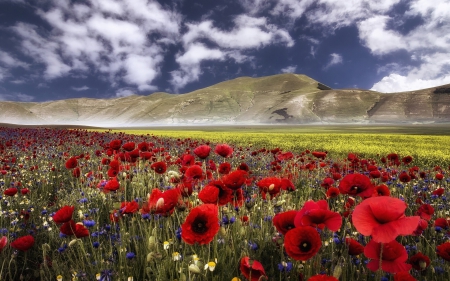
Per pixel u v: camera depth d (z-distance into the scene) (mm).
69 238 3449
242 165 4867
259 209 4145
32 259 3475
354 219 1549
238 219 3291
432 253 3307
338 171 7867
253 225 3568
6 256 3232
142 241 3375
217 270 2592
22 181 7164
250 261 1957
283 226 2223
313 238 1756
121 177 5215
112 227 3924
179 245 3021
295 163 8383
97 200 5309
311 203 2098
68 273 2781
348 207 3898
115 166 4895
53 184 7359
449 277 2574
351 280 2508
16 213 4477
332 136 39438
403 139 34031
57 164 9742
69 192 6570
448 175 9992
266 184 3240
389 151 18969
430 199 5836
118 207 3506
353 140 32094
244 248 2801
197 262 2158
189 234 2004
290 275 2521
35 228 4074
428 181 7773
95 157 11062
